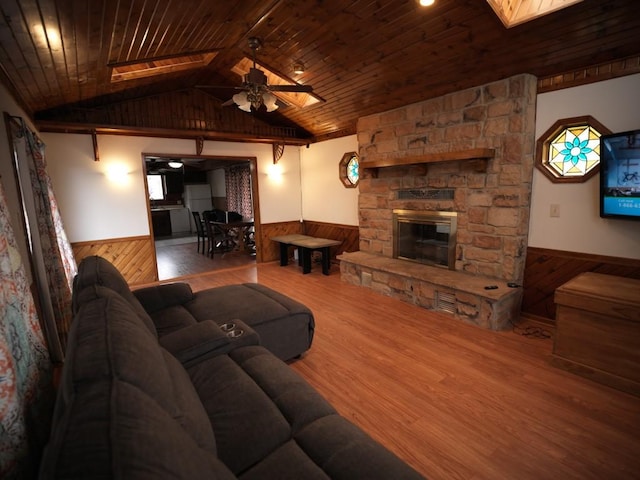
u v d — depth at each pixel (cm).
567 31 255
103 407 71
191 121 542
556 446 183
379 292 446
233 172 1028
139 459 60
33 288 270
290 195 686
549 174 318
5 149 241
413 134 422
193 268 625
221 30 323
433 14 272
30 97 341
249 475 114
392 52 335
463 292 342
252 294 302
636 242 273
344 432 132
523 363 266
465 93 360
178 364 154
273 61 399
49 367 199
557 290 252
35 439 166
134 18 247
